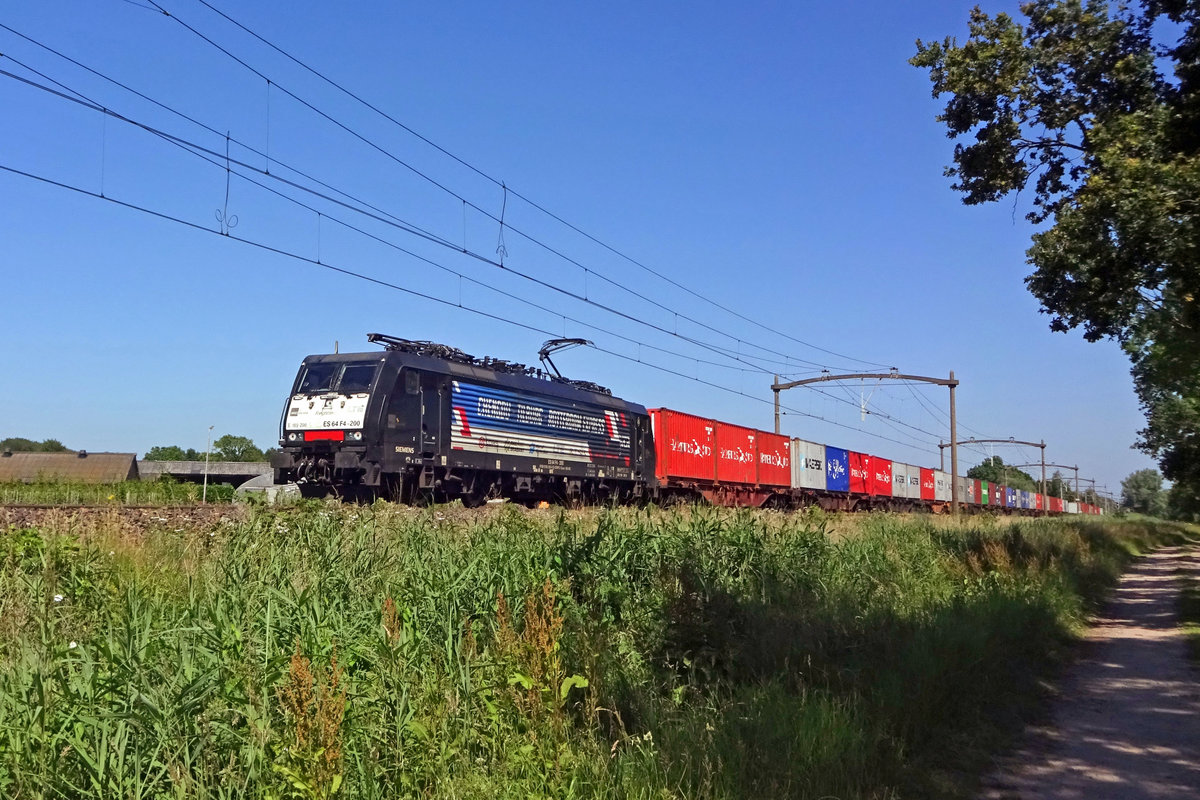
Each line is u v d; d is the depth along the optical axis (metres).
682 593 9.68
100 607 8.06
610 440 31.73
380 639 7.03
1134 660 11.55
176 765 5.07
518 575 9.52
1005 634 11.05
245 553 10.07
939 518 34.25
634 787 5.63
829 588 12.73
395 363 22.95
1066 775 6.91
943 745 7.43
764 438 41.16
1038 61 17.33
